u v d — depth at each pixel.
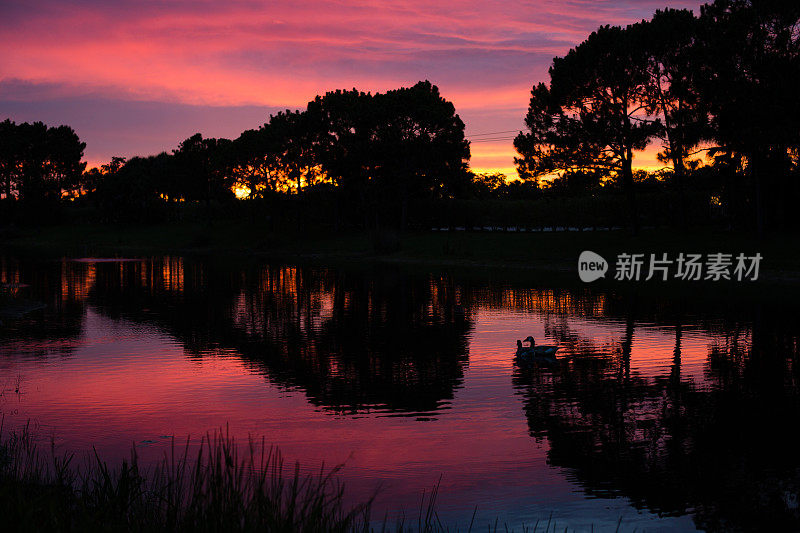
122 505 7.25
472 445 11.99
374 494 8.89
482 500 9.50
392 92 82.88
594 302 33.06
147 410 14.28
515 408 14.44
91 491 9.12
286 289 40.97
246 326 26.53
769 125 46.94
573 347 21.52
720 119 49.25
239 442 12.09
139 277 50.16
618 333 24.06
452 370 18.31
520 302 33.53
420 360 19.69
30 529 6.20
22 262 67.50
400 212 87.62
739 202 57.09
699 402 14.80
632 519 8.84
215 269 58.19
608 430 12.83
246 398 15.38
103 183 124.44
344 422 13.43
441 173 83.75
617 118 57.47
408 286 42.19
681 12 56.09
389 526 8.48
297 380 17.16
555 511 9.14
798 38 48.16
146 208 122.88
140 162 126.94
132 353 20.86
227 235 97.94
